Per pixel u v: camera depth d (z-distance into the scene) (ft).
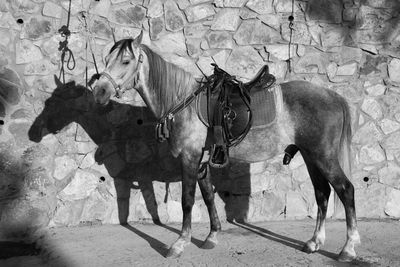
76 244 12.95
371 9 15.33
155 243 12.97
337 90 15.38
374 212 15.39
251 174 15.39
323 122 11.00
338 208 13.30
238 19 15.30
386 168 15.40
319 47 15.37
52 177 14.84
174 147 11.78
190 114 11.51
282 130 11.32
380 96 15.37
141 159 15.29
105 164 15.15
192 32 15.24
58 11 14.75
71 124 14.96
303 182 15.46
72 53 14.87
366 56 15.35
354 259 11.19
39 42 14.71
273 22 15.33
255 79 11.60
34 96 14.75
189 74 12.10
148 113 15.23
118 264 11.26
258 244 12.72
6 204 14.28
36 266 11.52
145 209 15.33
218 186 15.39
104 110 15.08
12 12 14.53
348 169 11.52
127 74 11.16
